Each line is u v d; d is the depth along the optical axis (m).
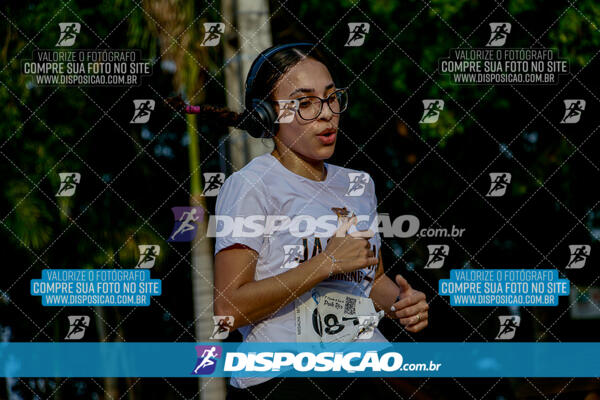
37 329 15.27
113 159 13.30
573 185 14.23
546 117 13.73
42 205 12.82
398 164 14.22
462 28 12.63
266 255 4.38
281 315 4.37
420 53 12.63
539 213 14.58
